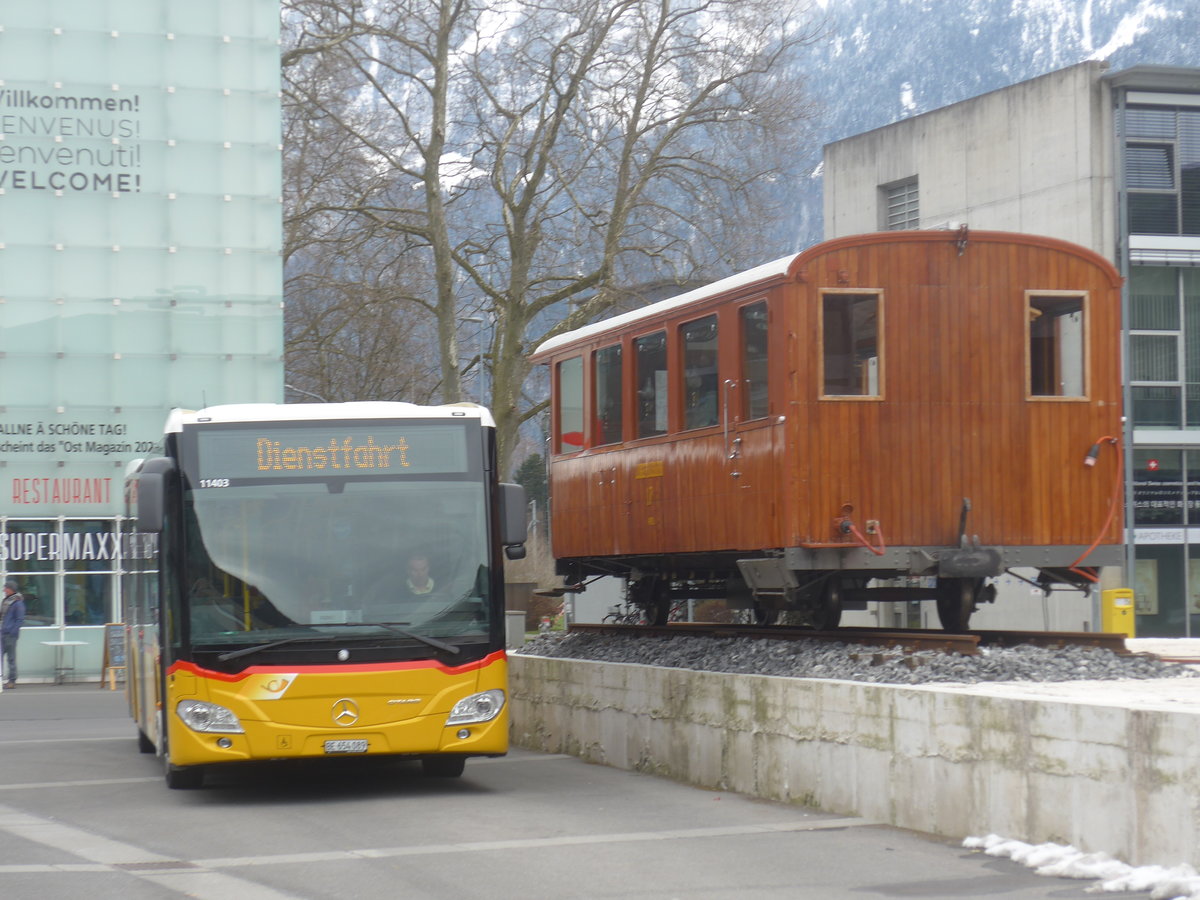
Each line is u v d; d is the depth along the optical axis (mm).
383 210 37469
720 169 37188
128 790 14016
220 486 12852
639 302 37312
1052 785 9461
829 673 12789
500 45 37875
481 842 10477
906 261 13750
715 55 37281
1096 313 14219
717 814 11930
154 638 14797
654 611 19375
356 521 12906
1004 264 13969
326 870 9398
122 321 33344
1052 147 35844
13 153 32969
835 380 13531
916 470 13641
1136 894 8195
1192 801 8297
